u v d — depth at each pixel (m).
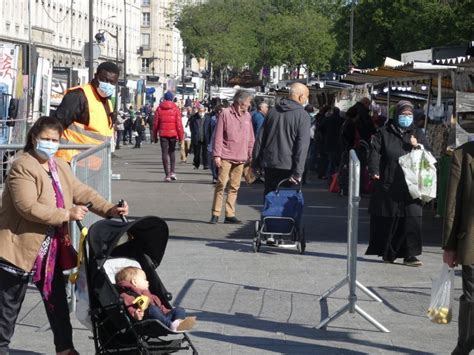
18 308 7.43
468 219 7.44
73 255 7.46
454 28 42.59
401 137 12.20
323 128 27.33
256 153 13.70
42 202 7.22
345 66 72.25
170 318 6.92
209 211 18.33
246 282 11.24
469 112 15.98
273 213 13.20
